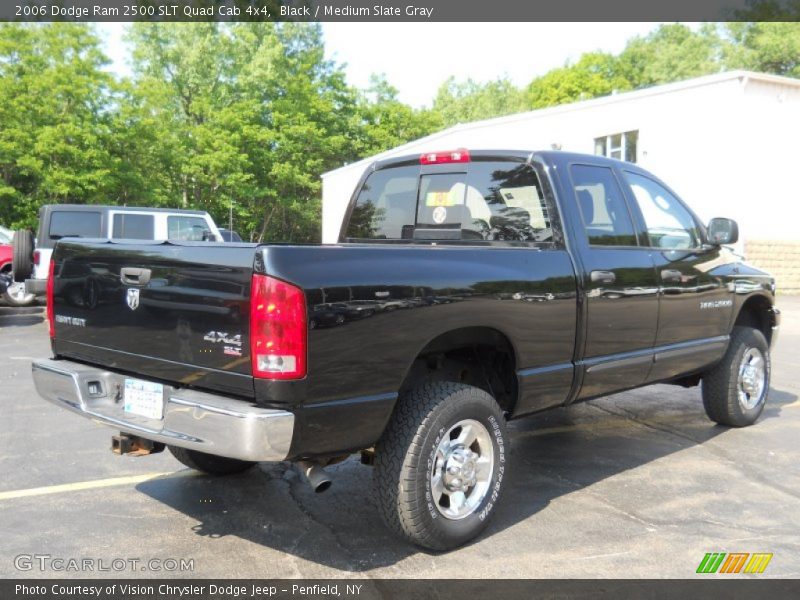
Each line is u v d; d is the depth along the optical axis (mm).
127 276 3396
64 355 3916
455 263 3471
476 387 3641
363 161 28609
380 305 3105
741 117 16062
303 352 2852
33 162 22953
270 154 37406
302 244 3320
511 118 21453
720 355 5430
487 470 3598
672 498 4195
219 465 4488
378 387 3127
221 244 3021
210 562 3322
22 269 11914
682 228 5141
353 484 4426
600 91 55438
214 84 41844
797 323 12789
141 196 29250
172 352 3201
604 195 4496
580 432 5711
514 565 3309
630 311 4445
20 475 4523
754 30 37062
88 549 3455
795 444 5344
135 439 3512
